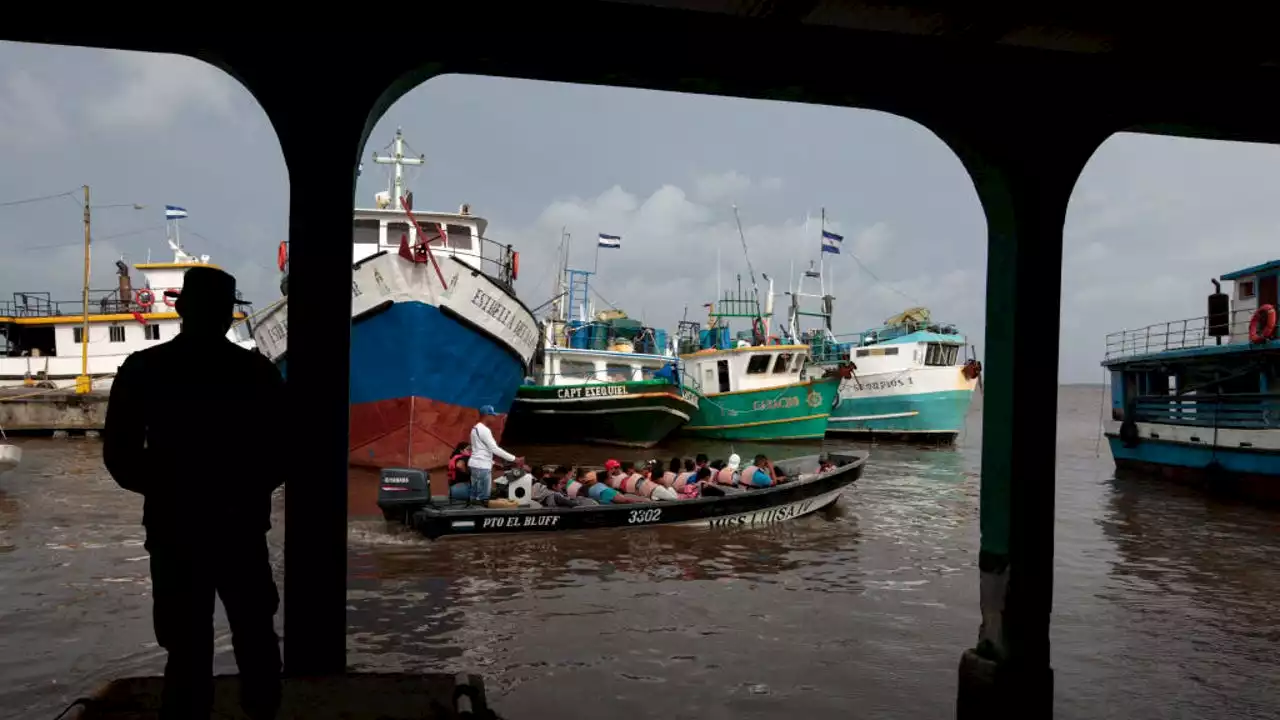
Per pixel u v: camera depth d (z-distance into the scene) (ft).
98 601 26.09
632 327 114.62
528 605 26.61
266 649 9.96
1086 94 13.97
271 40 11.87
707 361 95.30
